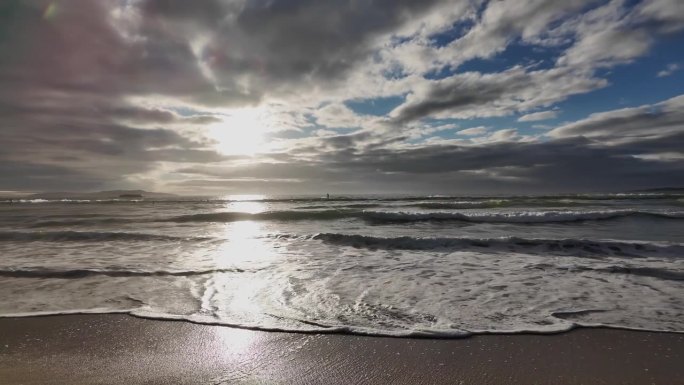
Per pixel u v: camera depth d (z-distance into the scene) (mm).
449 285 5211
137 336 3494
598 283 5262
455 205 23469
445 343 3283
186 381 2625
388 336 3441
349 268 6324
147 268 6379
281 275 5852
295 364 2898
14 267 6461
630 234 10414
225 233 10945
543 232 11031
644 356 3002
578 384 2562
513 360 2947
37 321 3918
